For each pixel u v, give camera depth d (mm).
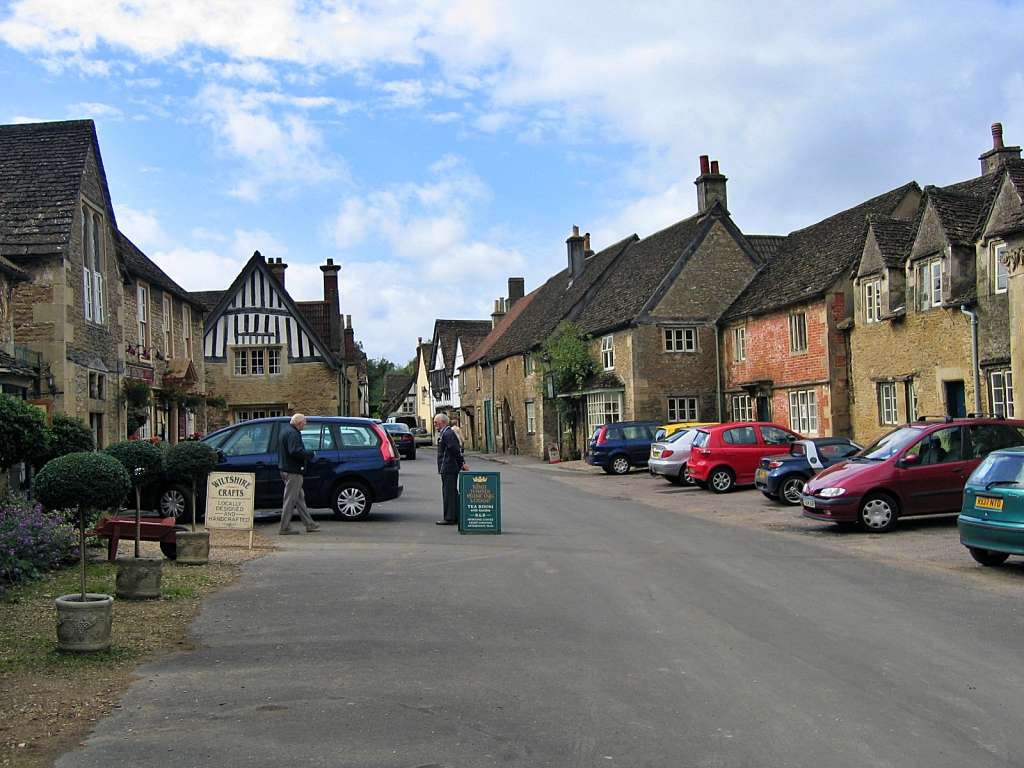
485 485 13938
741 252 32219
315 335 38000
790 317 26594
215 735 5000
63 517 11055
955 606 8453
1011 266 17203
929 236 20656
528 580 9727
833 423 24281
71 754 4711
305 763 4609
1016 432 14383
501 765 4586
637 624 7699
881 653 6758
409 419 68438
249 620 7730
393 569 10359
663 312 31359
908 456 14000
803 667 6375
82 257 19156
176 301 28156
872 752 4770
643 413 31031
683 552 11914
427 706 5516
